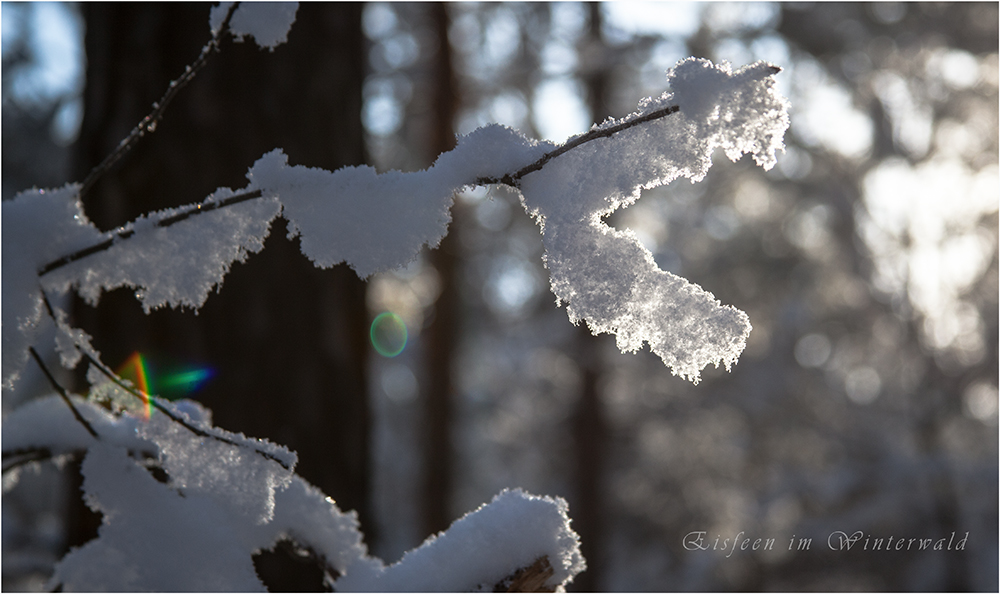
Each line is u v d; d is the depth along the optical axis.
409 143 8.81
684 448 10.64
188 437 1.03
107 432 1.18
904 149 8.01
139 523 1.01
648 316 0.83
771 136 0.78
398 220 0.88
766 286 10.43
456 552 1.06
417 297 9.72
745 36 8.02
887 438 8.30
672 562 10.12
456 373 8.28
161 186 1.91
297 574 1.83
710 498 10.40
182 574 0.99
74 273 0.97
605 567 9.07
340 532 1.20
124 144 1.02
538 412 11.44
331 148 2.09
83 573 0.99
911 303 7.94
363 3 2.27
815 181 9.00
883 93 8.25
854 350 9.85
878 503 7.42
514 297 10.85
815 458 9.50
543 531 1.08
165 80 1.98
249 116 1.97
